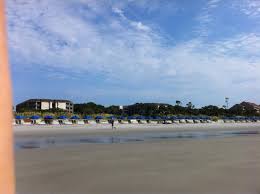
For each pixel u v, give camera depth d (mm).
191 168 10148
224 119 85562
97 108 107188
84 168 10180
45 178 8469
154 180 8203
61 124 45875
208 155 13719
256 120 93500
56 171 9586
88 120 51625
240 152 14906
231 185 7609
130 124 53406
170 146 18156
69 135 29516
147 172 9422
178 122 67812
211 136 29547
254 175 8953
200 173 9242
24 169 10000
